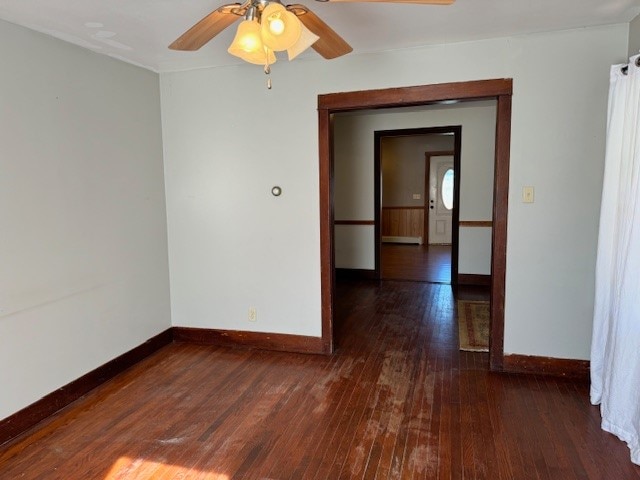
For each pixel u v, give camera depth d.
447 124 5.68
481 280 5.79
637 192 2.09
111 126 3.06
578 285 2.88
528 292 2.97
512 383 2.89
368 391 2.82
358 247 6.25
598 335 2.54
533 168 2.87
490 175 5.59
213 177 3.55
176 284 3.76
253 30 1.71
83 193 2.83
